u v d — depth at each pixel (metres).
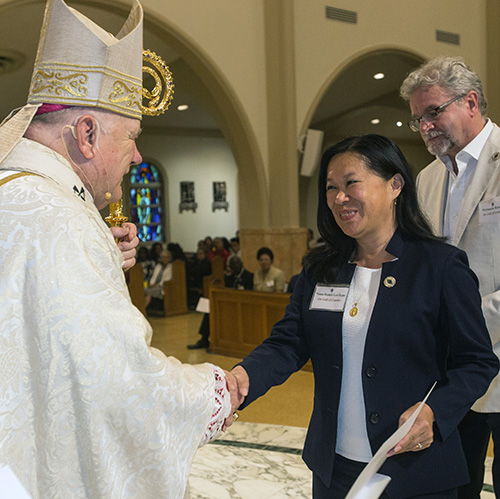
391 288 1.47
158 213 15.55
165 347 7.06
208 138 15.94
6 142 1.17
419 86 2.01
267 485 3.09
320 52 8.70
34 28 7.71
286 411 4.42
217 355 6.56
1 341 1.04
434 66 2.00
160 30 7.55
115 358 1.07
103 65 1.24
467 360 1.44
